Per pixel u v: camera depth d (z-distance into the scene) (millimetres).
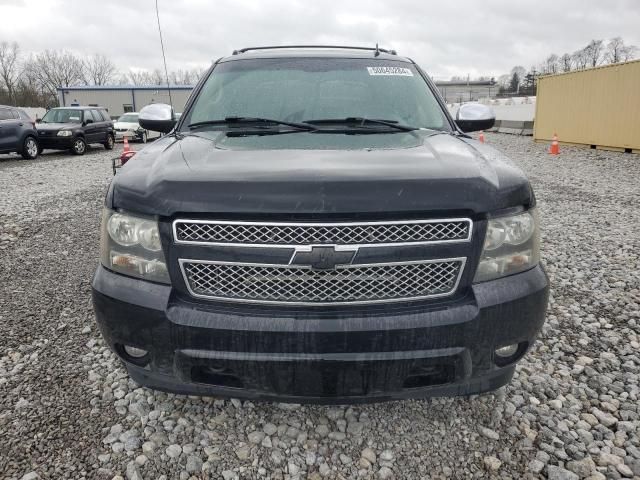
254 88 3012
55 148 15742
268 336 1752
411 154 2088
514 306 1853
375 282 1782
